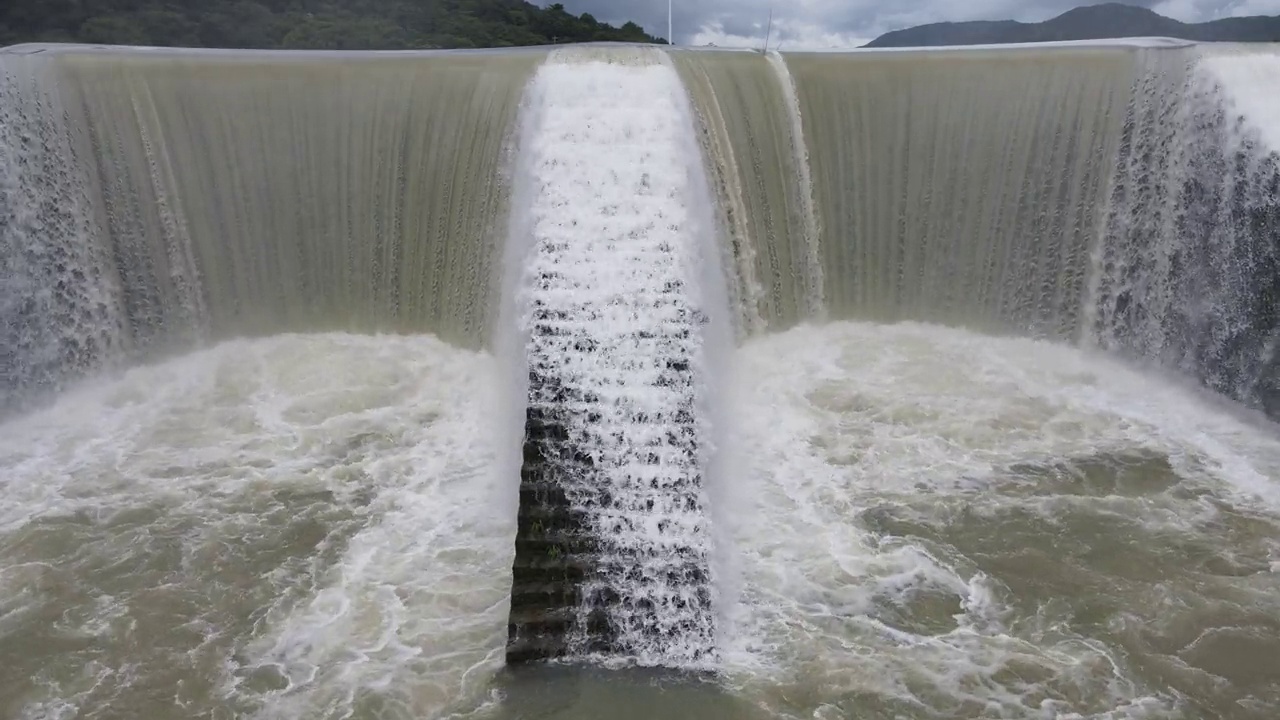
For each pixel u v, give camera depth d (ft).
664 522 42.04
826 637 40.14
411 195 63.77
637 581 40.37
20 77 58.03
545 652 38.75
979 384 60.85
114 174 61.31
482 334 62.64
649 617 39.68
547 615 39.50
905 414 57.26
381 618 41.09
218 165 63.26
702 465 44.55
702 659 38.88
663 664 38.65
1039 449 54.19
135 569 44.24
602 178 57.11
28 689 37.55
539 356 48.29
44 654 39.32
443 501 49.08
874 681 37.83
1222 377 59.77
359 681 37.73
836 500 49.19
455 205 62.90
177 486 50.52
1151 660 39.27
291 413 57.31
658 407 45.96
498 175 61.52
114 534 46.68
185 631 40.52
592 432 44.88
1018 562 44.96
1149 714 36.68
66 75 59.67
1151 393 60.64
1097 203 63.10
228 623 40.96
